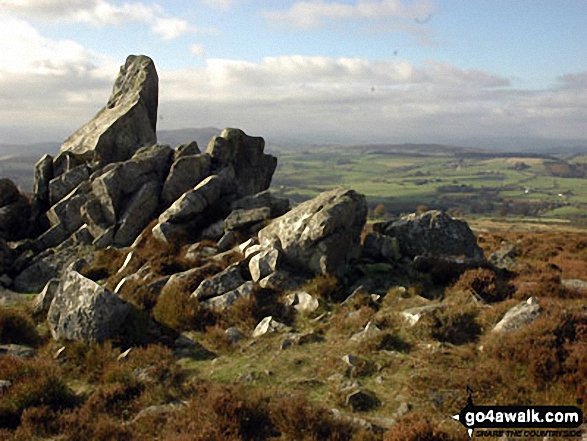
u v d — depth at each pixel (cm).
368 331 1502
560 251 3297
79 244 2808
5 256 2636
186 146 3288
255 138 3909
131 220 2833
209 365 1445
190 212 2614
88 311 1588
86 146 3612
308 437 1002
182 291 1903
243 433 1053
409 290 1852
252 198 2830
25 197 3353
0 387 1212
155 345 1540
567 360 1149
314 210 2155
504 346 1264
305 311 1752
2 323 1645
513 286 1880
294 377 1312
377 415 1098
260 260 2016
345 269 2108
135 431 1069
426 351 1348
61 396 1223
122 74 4412
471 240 2538
